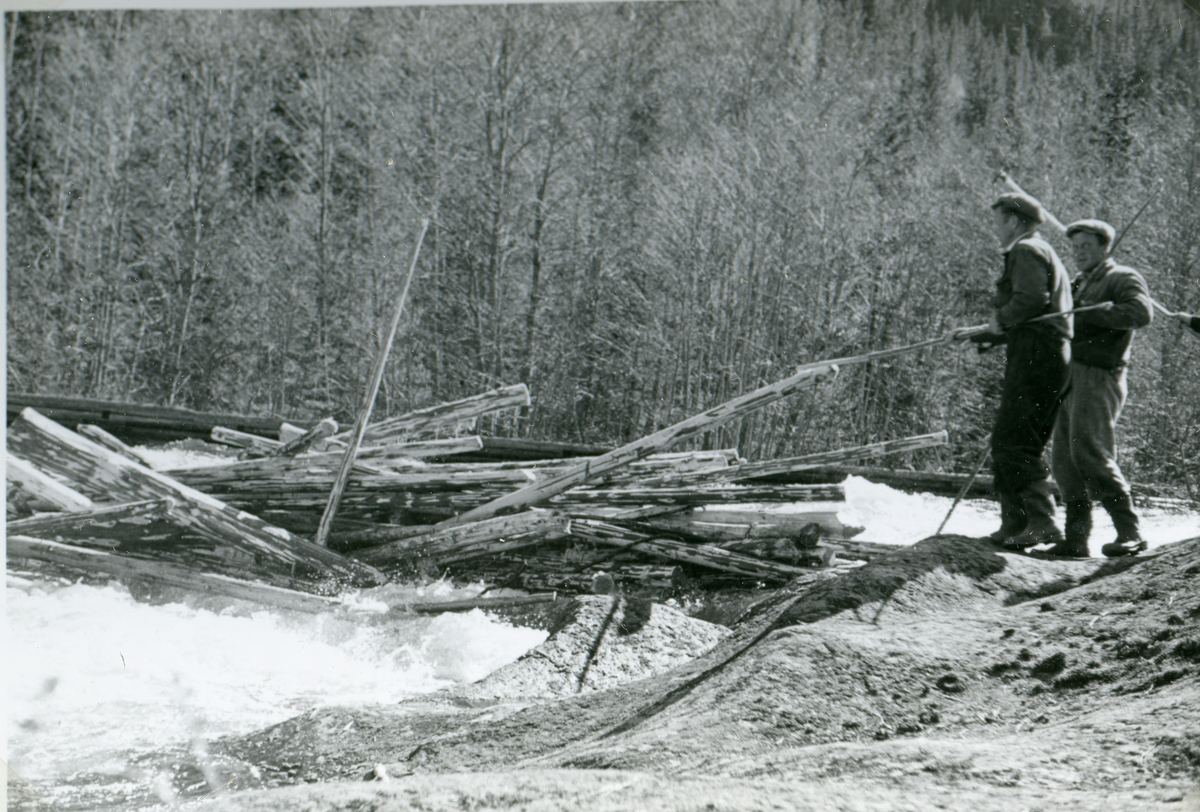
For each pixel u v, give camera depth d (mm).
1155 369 13609
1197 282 13836
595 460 7852
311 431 8625
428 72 16781
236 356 17875
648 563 7809
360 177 17812
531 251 16500
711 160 15578
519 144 16547
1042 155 15453
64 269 17781
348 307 17469
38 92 17891
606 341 16156
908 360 16234
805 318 15359
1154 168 14430
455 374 16422
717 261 15398
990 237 15945
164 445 11883
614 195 16500
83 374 17547
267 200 18703
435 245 16609
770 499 8008
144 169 18562
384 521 8359
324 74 17891
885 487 11227
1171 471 13070
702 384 15453
